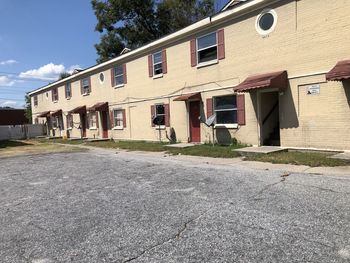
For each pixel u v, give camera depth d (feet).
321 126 36.40
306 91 37.60
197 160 38.78
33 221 19.40
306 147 37.78
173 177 29.37
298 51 38.19
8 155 60.34
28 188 28.91
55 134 112.57
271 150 37.91
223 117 48.83
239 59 45.27
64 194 25.64
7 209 22.41
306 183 23.75
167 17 122.93
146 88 65.10
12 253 15.02
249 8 42.88
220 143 48.96
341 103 34.58
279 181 24.89
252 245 14.11
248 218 17.34
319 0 36.01
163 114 61.11
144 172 33.04
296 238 14.48
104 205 21.70
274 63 40.83
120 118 75.56
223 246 14.23
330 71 32.71
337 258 12.53
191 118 54.90
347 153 33.53
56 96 108.78
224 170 31.09
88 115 89.25
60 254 14.57
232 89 46.50
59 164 43.80
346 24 34.01
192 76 53.47
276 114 44.91
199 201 21.07
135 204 21.40
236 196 21.59
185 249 14.21
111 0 115.34
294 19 38.37
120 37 124.98
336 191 21.17
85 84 89.81
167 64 59.00
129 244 15.12
